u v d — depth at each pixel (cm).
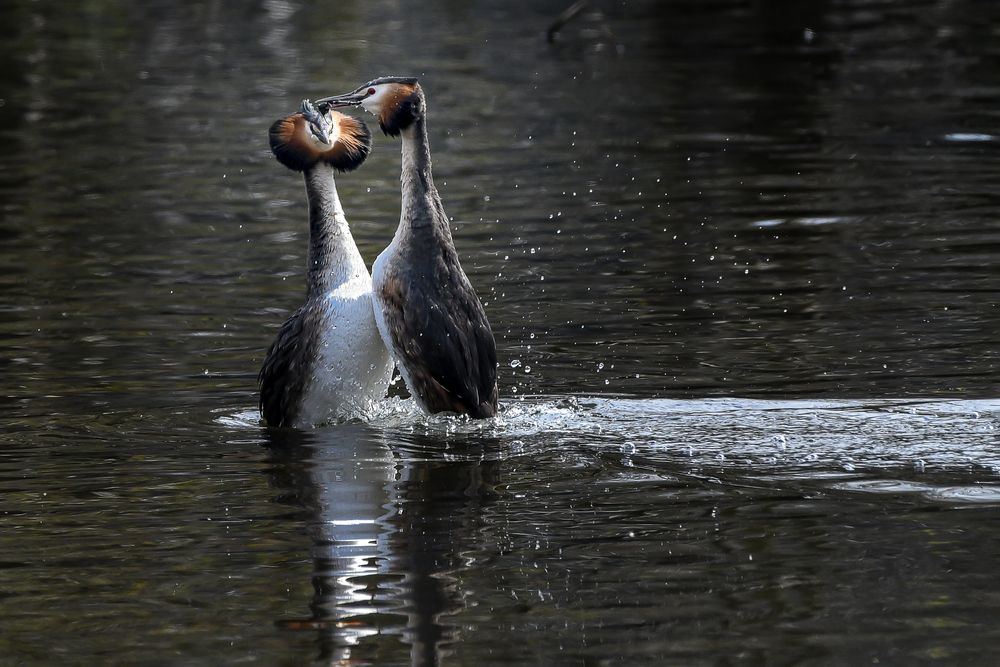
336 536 905
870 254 1625
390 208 1969
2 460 1061
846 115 2489
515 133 2459
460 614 793
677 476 991
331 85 2955
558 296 1497
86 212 1973
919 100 2586
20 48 3516
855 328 1341
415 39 3578
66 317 1466
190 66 3241
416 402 1147
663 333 1351
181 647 763
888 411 1102
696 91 2777
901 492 946
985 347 1267
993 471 977
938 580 816
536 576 838
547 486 982
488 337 1144
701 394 1168
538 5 4091
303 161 1151
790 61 3058
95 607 813
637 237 1747
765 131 2384
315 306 1142
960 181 1984
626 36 3481
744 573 834
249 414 1172
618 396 1177
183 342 1376
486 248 1717
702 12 3797
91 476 1026
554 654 743
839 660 729
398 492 980
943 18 3541
